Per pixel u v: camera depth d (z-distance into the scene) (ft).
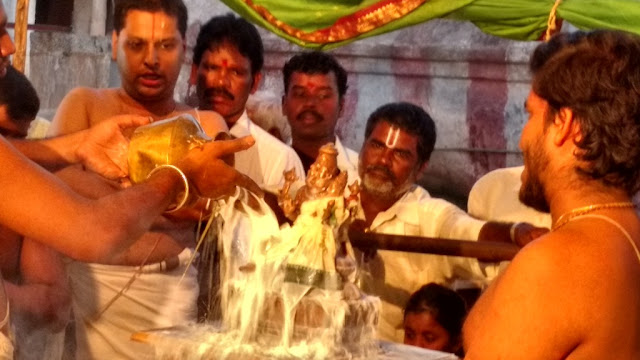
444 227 8.77
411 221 8.92
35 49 16.17
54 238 5.27
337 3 9.70
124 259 7.93
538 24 9.53
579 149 4.96
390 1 9.54
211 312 8.14
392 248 8.11
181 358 5.82
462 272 9.19
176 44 8.48
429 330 8.70
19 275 7.60
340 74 10.48
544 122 5.11
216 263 8.30
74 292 7.91
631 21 9.18
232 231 7.95
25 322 7.36
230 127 9.76
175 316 8.08
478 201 9.91
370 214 9.07
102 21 17.04
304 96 10.27
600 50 4.97
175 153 5.89
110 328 7.95
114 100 8.55
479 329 5.00
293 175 6.20
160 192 5.61
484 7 9.52
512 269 4.96
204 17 17.22
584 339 4.82
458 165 17.61
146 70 8.35
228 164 6.08
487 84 17.39
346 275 5.99
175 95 16.93
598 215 4.98
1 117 7.89
